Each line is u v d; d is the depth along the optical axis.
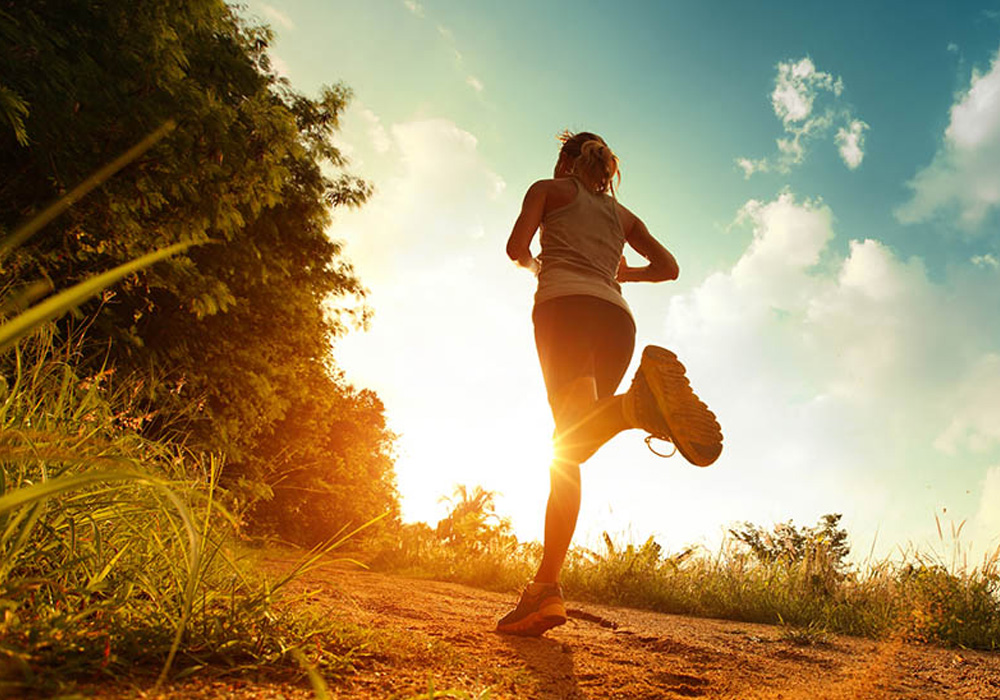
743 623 4.96
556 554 2.31
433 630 2.15
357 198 13.95
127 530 1.62
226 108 6.99
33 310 0.68
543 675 1.68
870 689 1.95
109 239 5.90
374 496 20.39
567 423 2.21
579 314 2.38
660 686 1.75
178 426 4.02
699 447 1.90
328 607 2.18
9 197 5.37
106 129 5.45
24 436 1.23
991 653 3.79
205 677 1.11
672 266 2.96
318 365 14.59
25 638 1.03
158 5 5.92
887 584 5.13
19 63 4.72
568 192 2.64
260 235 11.17
